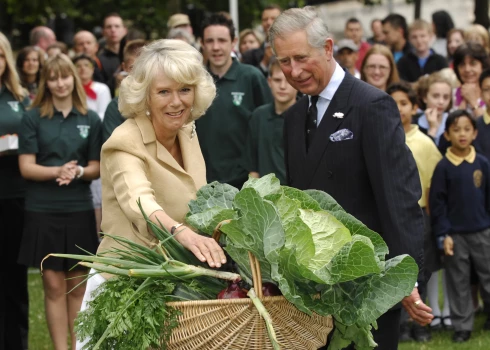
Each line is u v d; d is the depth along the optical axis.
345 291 3.78
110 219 4.42
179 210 4.41
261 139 8.05
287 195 3.94
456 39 12.81
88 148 7.64
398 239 4.85
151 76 4.23
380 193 4.87
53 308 7.43
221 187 4.07
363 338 4.02
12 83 7.66
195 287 3.80
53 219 7.41
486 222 8.39
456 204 8.36
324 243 3.68
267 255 3.56
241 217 3.62
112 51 12.29
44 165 7.52
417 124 9.41
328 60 5.00
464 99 10.12
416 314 4.87
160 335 3.67
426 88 9.54
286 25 4.91
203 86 4.35
